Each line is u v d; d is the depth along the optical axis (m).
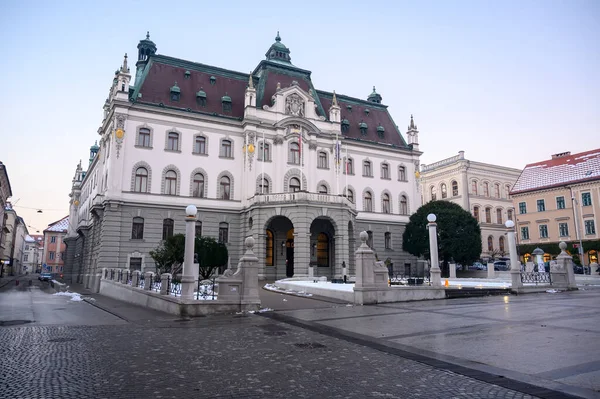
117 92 40.00
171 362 8.80
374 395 6.60
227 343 10.92
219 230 43.22
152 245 39.78
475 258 46.47
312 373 7.93
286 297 24.67
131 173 39.88
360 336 11.88
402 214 54.72
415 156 57.00
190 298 17.47
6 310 19.77
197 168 42.84
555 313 16.11
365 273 21.14
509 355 9.25
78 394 6.61
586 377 7.48
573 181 60.00
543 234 63.50
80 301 26.09
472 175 71.81
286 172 46.03
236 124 45.19
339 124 50.84
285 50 55.12
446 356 9.29
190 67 47.16
